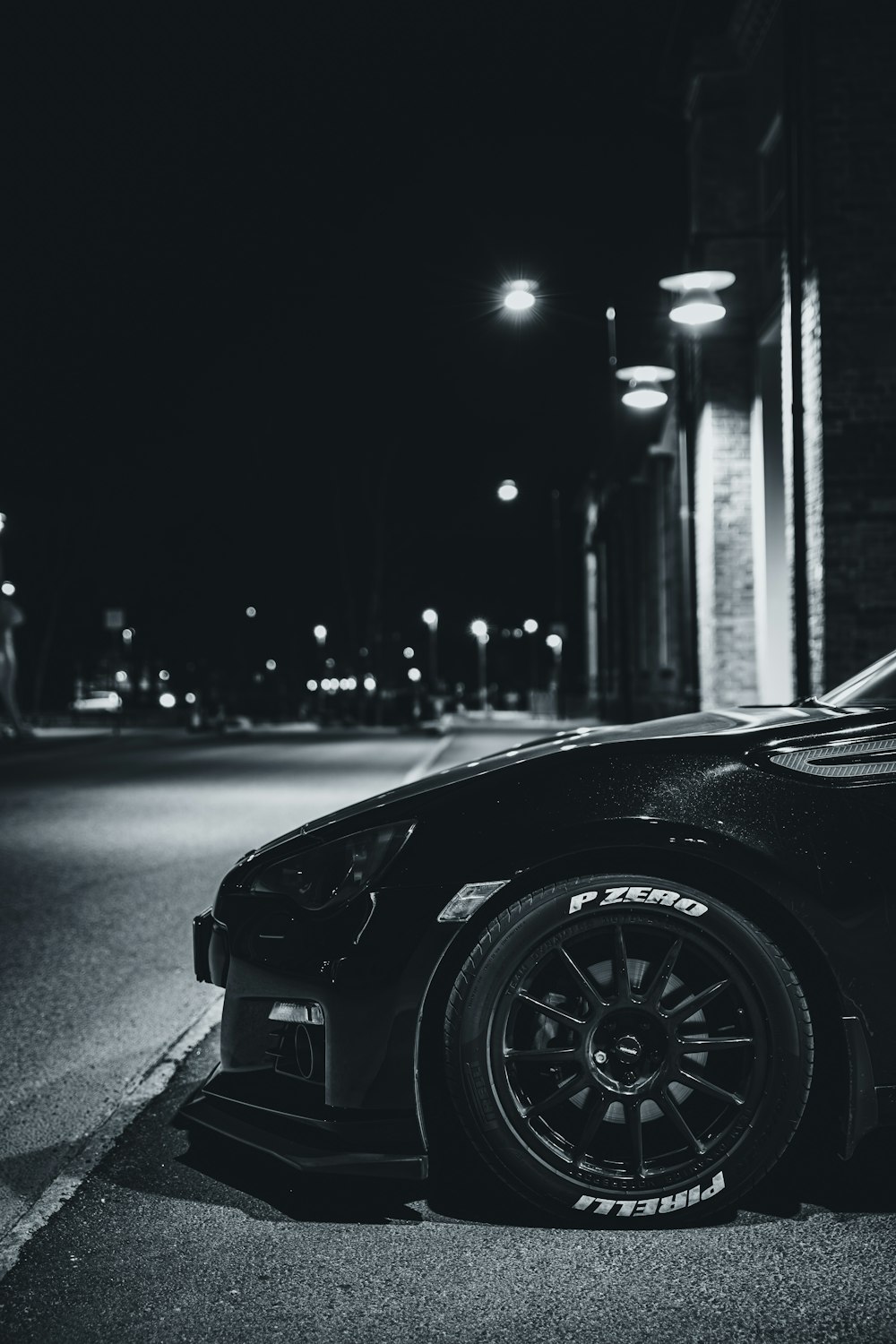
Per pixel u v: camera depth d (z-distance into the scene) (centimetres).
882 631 1296
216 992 579
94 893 858
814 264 1309
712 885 296
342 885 305
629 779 304
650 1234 295
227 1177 337
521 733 3878
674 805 299
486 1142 298
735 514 1703
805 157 1324
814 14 1305
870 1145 346
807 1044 294
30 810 1438
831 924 290
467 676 11675
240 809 1441
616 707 3073
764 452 1667
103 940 701
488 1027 297
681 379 1667
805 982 296
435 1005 304
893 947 291
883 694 397
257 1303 264
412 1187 325
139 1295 269
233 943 322
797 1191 317
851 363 1299
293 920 311
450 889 298
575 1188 297
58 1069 457
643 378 1376
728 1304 261
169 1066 448
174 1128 379
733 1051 304
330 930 304
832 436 1302
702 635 1777
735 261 1691
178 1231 302
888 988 290
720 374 1703
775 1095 294
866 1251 284
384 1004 297
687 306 1042
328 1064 301
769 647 1666
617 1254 285
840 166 1301
